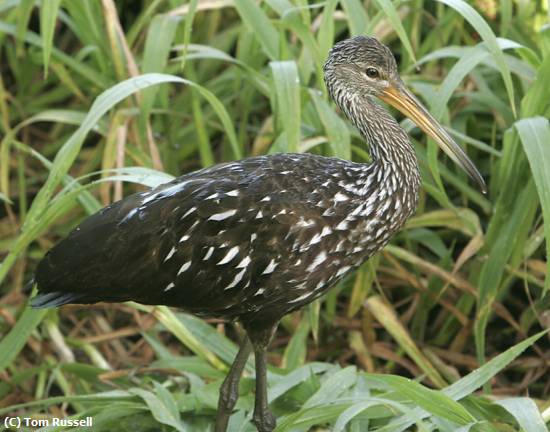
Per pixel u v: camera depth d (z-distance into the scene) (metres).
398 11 13.84
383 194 10.52
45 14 11.93
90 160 14.19
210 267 10.34
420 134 13.80
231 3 13.37
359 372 11.04
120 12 15.80
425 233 13.18
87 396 10.91
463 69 11.41
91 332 13.43
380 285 13.37
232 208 10.24
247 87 13.75
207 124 14.13
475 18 11.05
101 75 13.71
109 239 10.40
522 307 13.38
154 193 10.52
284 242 10.23
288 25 12.04
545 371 12.66
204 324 12.23
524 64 12.51
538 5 13.73
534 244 12.28
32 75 15.08
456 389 10.30
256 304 10.54
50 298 10.71
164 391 10.91
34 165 15.19
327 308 12.96
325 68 11.09
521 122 11.16
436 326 13.34
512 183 12.10
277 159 10.62
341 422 9.63
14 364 12.95
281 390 11.09
